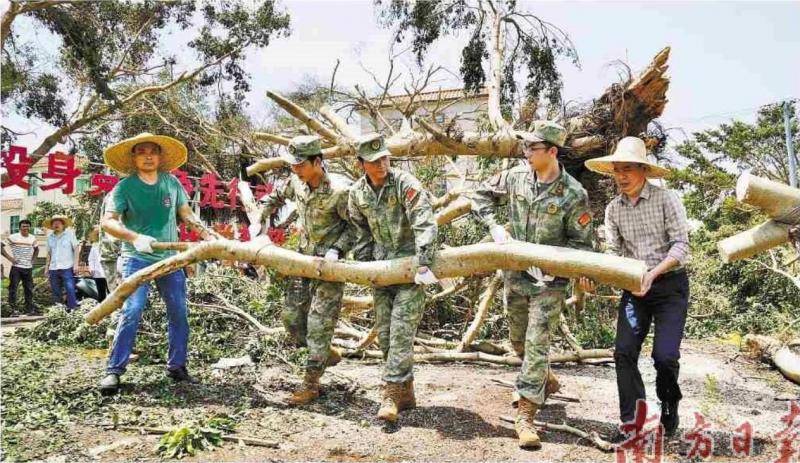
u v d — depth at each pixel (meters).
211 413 3.79
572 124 6.30
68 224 9.45
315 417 3.82
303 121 6.16
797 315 7.37
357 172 8.28
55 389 4.18
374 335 5.61
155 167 4.53
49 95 13.63
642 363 5.56
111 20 15.11
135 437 3.39
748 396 4.55
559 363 5.74
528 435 3.33
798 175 15.02
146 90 13.95
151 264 4.46
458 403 4.16
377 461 3.14
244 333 6.23
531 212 3.63
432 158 8.37
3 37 11.38
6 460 2.99
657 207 3.55
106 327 6.32
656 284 3.52
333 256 4.05
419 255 3.57
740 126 16.08
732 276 8.58
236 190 9.88
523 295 3.69
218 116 16.61
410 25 11.71
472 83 11.52
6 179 8.53
